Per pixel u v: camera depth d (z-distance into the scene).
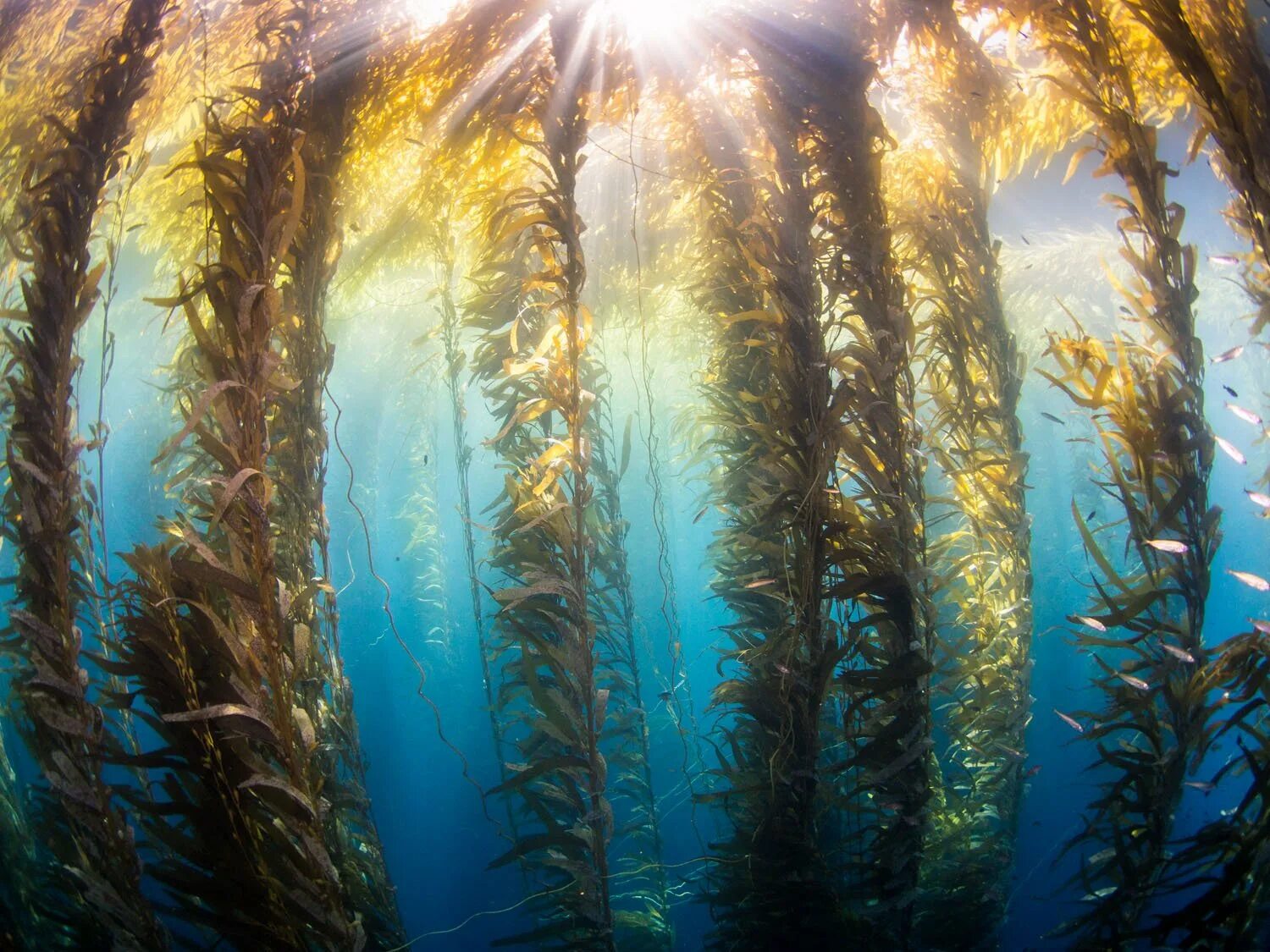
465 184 3.68
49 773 2.23
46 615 2.33
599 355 5.17
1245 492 2.89
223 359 2.21
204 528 3.21
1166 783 2.89
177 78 3.11
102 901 2.25
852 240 2.99
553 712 2.88
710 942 3.57
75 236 2.37
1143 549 2.93
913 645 3.01
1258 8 2.90
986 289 3.55
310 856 2.29
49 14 2.95
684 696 5.12
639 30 2.93
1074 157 3.04
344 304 5.05
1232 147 2.74
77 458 2.39
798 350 3.00
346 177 3.09
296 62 2.58
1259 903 2.68
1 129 3.06
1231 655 2.77
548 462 2.82
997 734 3.57
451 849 5.40
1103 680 3.00
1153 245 2.84
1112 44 2.91
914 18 3.07
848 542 3.00
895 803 3.04
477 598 4.46
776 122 3.10
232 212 2.29
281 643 2.26
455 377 4.55
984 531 3.61
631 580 4.41
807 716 3.05
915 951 3.40
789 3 2.93
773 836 3.16
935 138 3.63
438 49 3.10
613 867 4.45
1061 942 4.13
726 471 4.18
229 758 2.34
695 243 4.29
